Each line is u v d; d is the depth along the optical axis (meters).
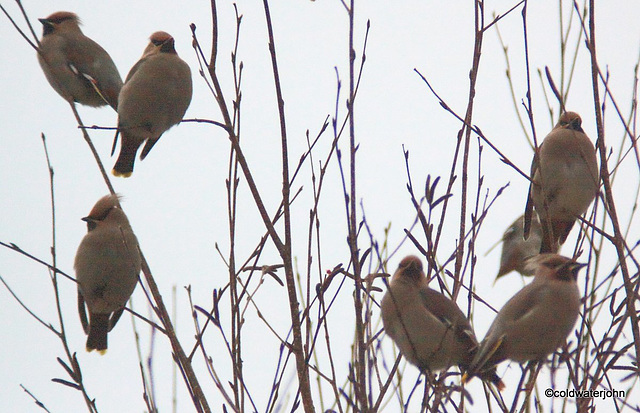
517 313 10.47
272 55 9.26
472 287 9.62
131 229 14.01
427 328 10.57
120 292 13.81
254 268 9.12
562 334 10.47
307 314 8.77
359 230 8.78
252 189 9.23
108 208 14.00
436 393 8.59
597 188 9.40
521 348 10.45
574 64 10.56
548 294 10.48
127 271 13.77
